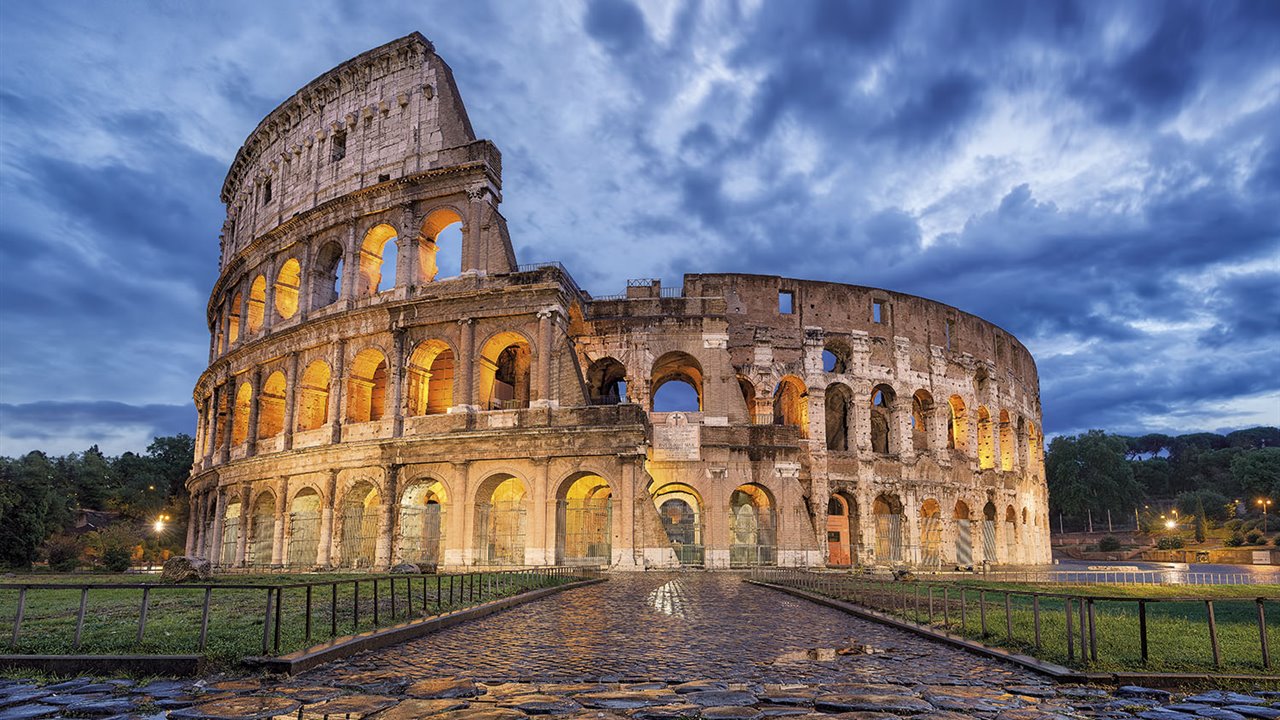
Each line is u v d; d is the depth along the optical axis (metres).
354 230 67.06
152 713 13.30
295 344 67.88
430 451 59.56
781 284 75.69
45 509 94.19
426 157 65.00
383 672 16.84
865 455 74.12
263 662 16.66
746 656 19.17
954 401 83.31
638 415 56.53
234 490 72.19
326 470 63.16
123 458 149.75
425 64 67.44
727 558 63.44
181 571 44.62
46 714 13.31
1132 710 13.52
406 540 60.41
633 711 13.38
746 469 65.44
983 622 21.31
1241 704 13.95
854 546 73.12
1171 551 126.88
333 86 71.44
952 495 78.69
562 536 56.97
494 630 23.80
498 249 61.16
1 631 22.44
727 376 66.75
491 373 62.16
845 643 21.52
